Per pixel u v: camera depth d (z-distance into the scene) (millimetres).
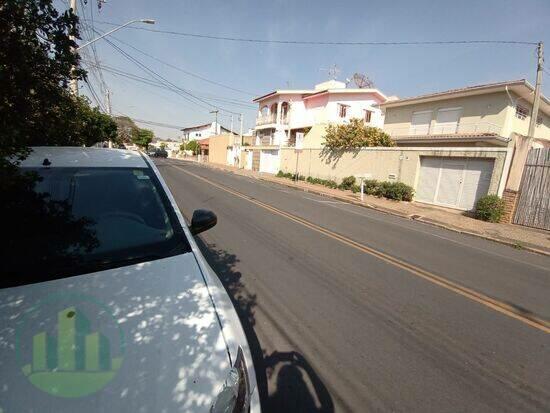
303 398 2307
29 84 2338
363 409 2236
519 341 3299
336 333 3189
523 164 11195
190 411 1201
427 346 3078
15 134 2027
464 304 4102
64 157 2641
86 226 2129
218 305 1677
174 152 76188
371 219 10406
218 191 13688
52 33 2326
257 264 4980
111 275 1759
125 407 1164
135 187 2545
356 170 19016
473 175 13062
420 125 22141
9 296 1551
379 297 4105
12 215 2068
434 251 6844
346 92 30047
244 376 1451
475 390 2510
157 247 2088
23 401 1143
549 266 6719
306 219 9008
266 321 3328
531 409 2348
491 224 11164
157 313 1534
